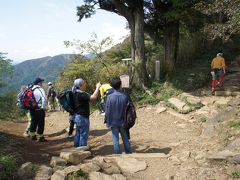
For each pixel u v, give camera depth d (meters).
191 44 18.91
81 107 8.11
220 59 13.95
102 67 17.69
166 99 14.05
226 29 11.28
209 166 6.59
